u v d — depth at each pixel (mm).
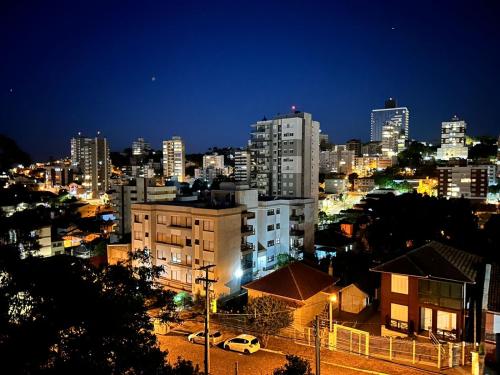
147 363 12859
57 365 10883
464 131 171875
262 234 59531
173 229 53031
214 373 29953
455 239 57500
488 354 27719
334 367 29906
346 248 73875
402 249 56250
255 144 119375
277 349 34031
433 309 33188
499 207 105562
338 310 42344
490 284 30484
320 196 138875
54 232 77875
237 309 45688
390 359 30438
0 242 13859
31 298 11711
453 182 120812
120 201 104188
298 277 41719
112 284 14070
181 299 47812
